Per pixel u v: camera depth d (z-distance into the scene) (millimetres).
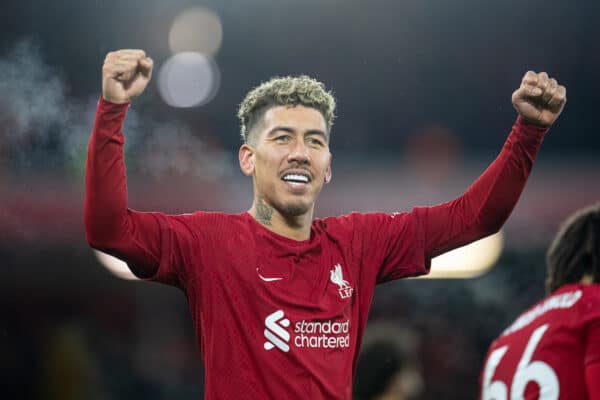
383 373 13859
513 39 42281
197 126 39250
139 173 34969
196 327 11344
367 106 41906
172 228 10930
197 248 11016
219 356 10750
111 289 36000
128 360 35375
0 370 34750
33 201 32469
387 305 35438
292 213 11289
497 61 42188
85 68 37219
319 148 11555
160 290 36406
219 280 10914
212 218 11359
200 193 34875
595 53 42625
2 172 31688
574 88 43156
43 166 32375
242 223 11422
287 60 42094
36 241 33688
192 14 40344
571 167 35562
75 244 34219
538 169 35812
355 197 35844
